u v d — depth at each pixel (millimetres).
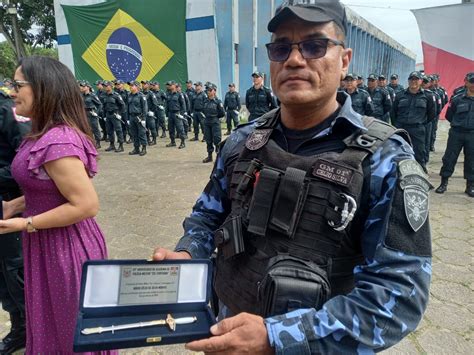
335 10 984
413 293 795
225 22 12758
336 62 993
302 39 965
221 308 1201
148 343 807
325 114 1033
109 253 3436
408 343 2205
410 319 795
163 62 13258
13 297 2023
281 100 1005
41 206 1532
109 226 4090
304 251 914
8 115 1817
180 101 9328
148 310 893
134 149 8766
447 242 3580
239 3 12922
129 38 13453
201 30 12617
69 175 1450
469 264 3139
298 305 837
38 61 1509
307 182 936
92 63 14242
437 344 2195
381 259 829
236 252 1014
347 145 948
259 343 751
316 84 968
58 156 1431
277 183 969
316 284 852
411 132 5754
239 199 1073
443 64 9219
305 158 970
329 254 911
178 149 9172
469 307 2535
